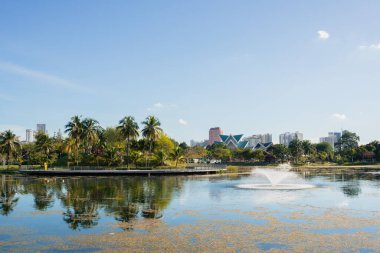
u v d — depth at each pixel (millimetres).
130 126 117250
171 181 78750
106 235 27078
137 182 75938
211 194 52250
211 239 25562
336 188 60531
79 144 124875
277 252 22453
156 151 130625
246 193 53250
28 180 83125
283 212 36156
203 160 194500
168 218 33562
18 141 132375
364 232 27359
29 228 29875
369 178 86000
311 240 25125
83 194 53531
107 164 121375
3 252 23078
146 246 23953
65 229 29312
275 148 194125
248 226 29625
